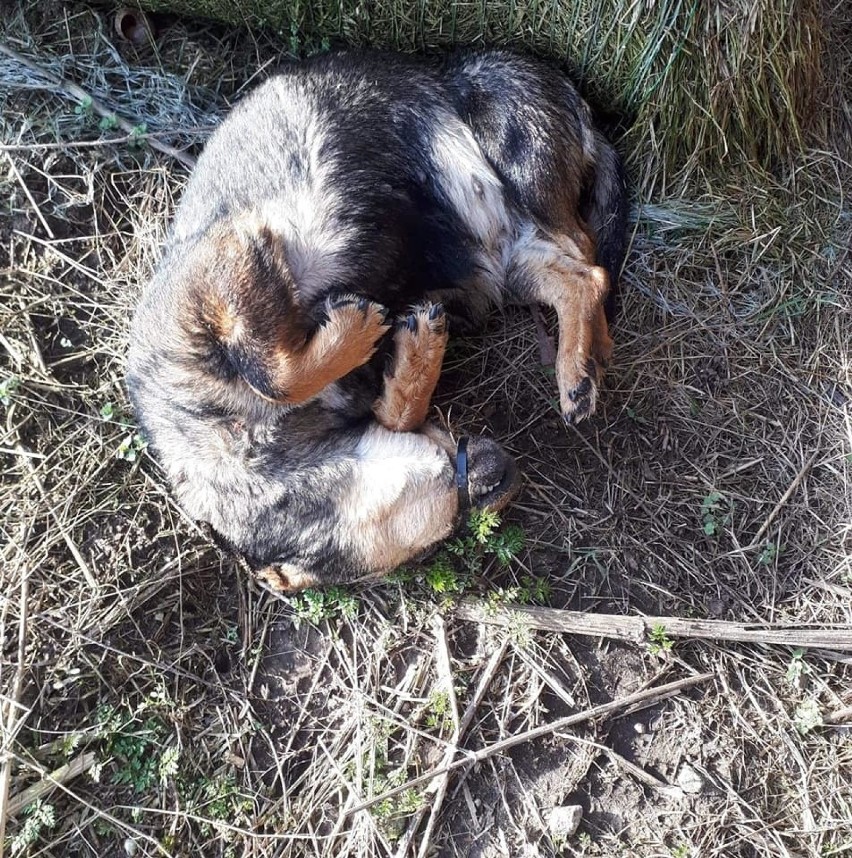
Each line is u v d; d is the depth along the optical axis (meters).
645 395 0.90
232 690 0.86
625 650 0.85
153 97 0.96
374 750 0.83
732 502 0.87
